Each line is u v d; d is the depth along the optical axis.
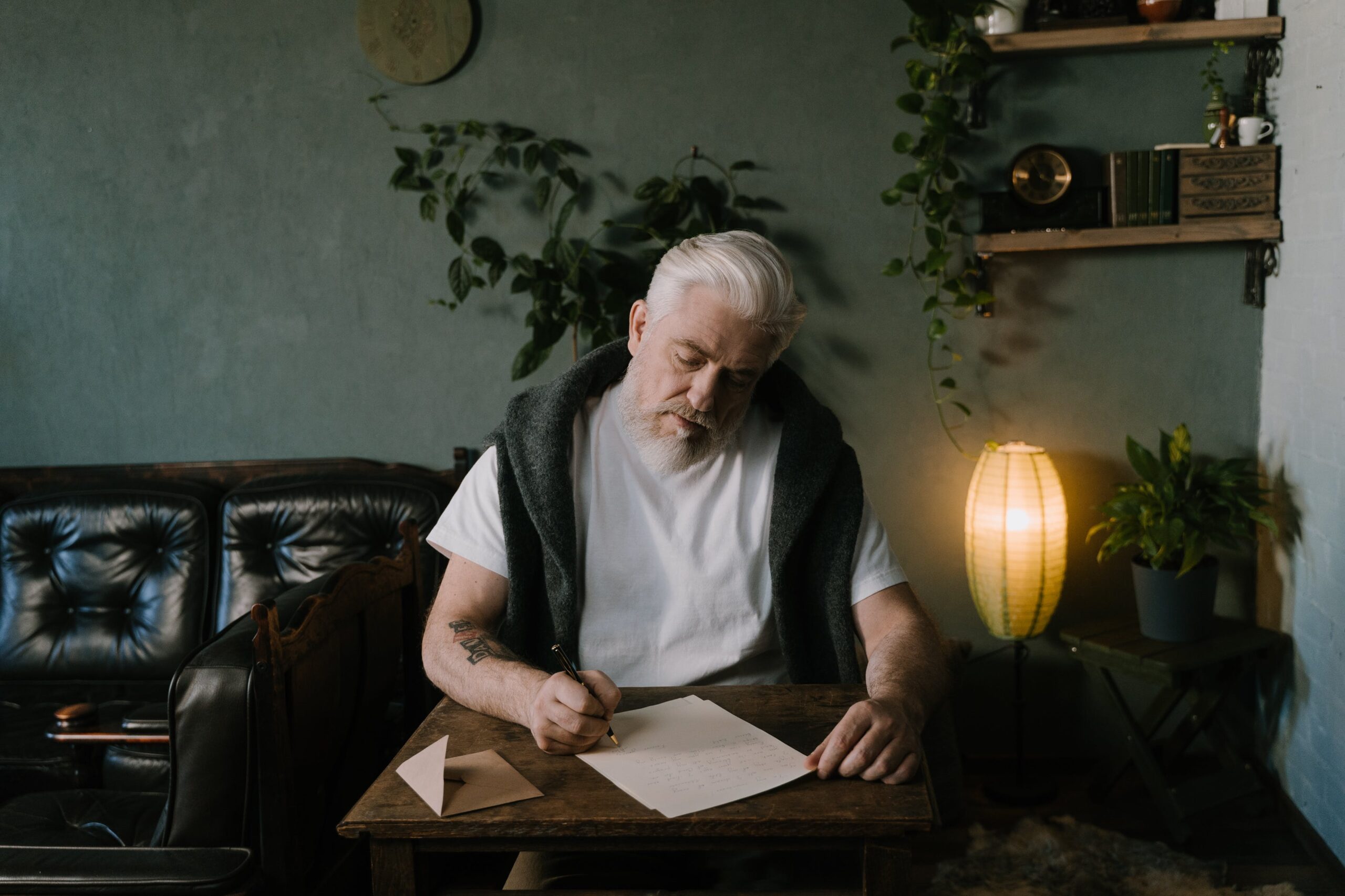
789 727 1.17
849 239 2.60
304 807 1.48
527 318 2.55
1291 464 2.32
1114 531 2.43
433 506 2.52
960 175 2.56
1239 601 2.60
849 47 2.55
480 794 1.00
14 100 2.75
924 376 2.62
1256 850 2.22
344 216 2.72
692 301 1.24
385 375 2.76
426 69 2.63
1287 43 2.34
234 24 2.68
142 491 2.59
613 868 1.28
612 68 2.61
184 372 2.80
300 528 2.52
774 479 1.40
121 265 2.78
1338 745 2.05
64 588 2.54
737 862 1.30
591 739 1.10
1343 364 2.03
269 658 1.36
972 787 2.58
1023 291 2.57
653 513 1.39
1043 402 2.60
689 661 1.39
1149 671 2.23
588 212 2.66
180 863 1.35
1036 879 2.09
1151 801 2.47
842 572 1.40
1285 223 2.35
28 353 2.83
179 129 2.72
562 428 1.37
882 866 0.96
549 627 1.42
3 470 2.83
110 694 2.36
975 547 2.42
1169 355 2.55
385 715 1.88
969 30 2.48
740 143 2.60
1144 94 2.49
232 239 2.75
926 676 1.23
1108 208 2.48
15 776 2.02
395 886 1.00
